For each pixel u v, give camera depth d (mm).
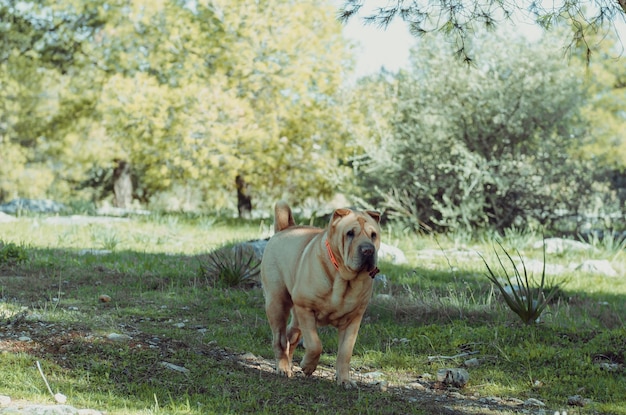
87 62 28562
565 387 6457
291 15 22844
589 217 19281
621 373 6871
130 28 26781
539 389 6438
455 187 18750
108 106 23406
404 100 19891
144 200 40469
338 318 5832
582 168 18812
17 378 5258
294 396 5539
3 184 37906
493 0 7559
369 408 5363
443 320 8773
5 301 8422
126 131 24500
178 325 7887
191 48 22891
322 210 25562
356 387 5934
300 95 22609
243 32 22344
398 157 19312
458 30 8125
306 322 5816
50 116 33625
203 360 6344
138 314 8312
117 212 25000
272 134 22156
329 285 5578
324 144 23359
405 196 19484
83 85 29047
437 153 18969
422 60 19531
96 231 15680
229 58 22906
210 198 34562
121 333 6980
